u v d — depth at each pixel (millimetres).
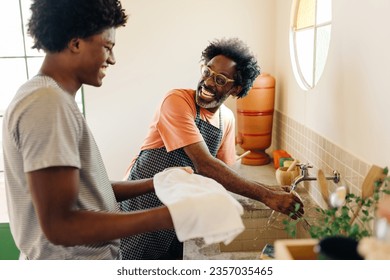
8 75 2744
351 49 1292
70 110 798
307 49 2002
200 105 1564
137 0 2363
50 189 738
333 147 1462
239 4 2367
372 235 799
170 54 2434
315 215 1443
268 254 1000
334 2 1440
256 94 2133
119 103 2498
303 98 1844
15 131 764
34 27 810
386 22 1057
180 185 929
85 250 930
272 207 1325
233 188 1387
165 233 1562
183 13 2381
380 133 1112
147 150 1609
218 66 1511
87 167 877
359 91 1240
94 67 863
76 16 786
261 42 2400
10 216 893
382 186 1029
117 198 1111
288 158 1923
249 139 2217
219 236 782
